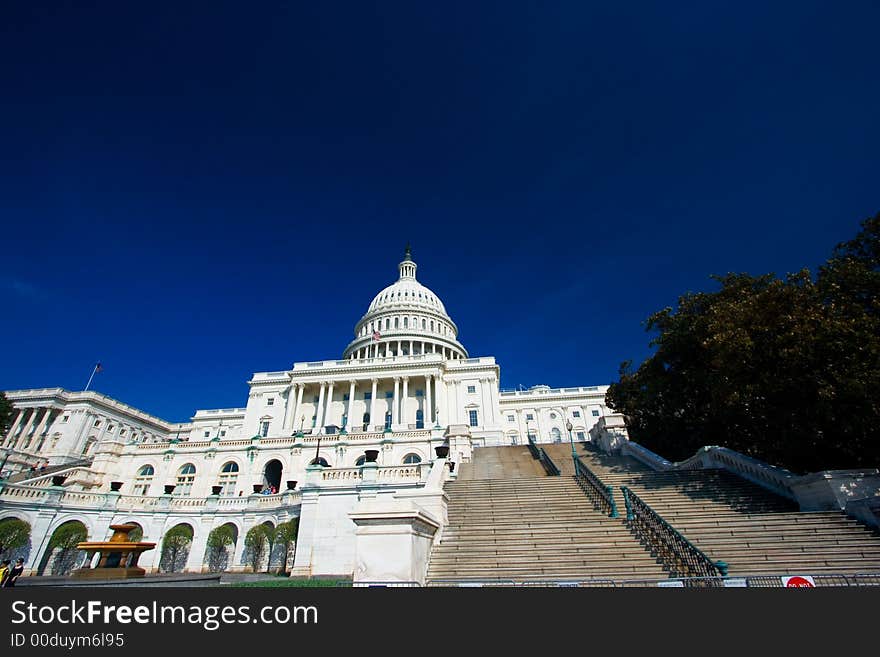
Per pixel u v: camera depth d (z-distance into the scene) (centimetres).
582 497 1631
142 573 1866
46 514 2492
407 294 9912
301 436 4119
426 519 1071
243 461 4050
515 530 1348
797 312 1614
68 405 7381
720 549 1200
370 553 930
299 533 2092
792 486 1562
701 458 2091
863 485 1409
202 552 2650
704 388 2325
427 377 6606
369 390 6962
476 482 1906
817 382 1530
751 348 1664
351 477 2241
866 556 1122
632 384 2994
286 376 7331
